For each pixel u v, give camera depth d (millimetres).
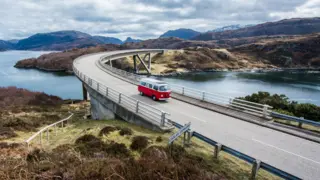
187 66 131250
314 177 10133
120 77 40781
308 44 176125
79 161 9312
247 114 19500
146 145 12375
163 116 16047
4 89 50500
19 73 101562
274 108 24766
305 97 62031
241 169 10867
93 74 44125
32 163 9359
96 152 10922
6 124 18969
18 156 10672
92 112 32188
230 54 161000
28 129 19016
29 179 7762
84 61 68438
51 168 8656
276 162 11438
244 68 141125
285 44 177500
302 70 137500
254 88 74500
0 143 13234
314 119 21516
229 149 11109
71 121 25672
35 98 42031
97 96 28859
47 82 78000
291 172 10508
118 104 22312
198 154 12039
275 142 14086
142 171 8477
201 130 15883
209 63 139750
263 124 17281
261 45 185750
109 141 13195
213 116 19656
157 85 24328
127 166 8648
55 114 29922
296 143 14008
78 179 7781
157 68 125125
